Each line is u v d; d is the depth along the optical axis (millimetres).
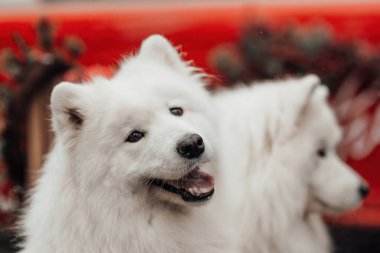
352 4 5500
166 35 5730
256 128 4367
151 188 3424
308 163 4367
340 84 5508
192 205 3396
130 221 3381
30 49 5832
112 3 6102
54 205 3361
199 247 3521
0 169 5676
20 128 5605
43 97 5535
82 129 3391
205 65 5684
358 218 5645
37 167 5508
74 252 3330
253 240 4211
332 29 5488
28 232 3598
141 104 3359
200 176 3457
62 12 5938
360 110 5531
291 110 4301
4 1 6320
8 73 5719
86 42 5832
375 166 5570
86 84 3590
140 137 3373
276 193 4258
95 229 3352
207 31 5652
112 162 3352
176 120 3391
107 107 3387
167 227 3459
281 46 5543
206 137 3523
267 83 4828
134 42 5785
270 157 4309
